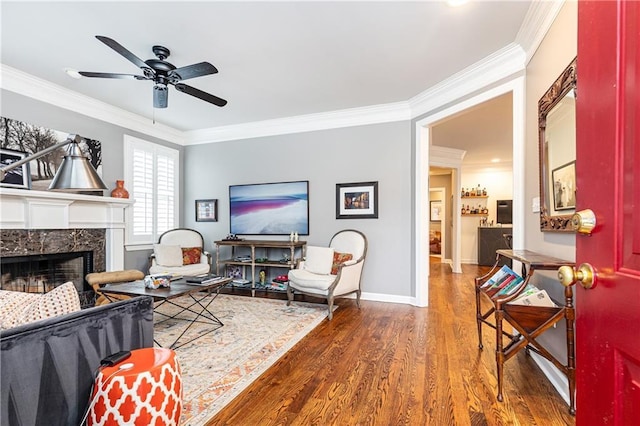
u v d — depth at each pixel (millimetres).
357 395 1969
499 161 7977
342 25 2414
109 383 1250
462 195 8539
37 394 1139
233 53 2830
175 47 2725
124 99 3930
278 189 4879
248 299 4328
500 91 2914
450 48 2738
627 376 671
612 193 715
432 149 6355
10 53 2848
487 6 2193
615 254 703
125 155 4461
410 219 4129
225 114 4523
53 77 3328
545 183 2191
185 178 5488
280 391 2016
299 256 4730
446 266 7676
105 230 4059
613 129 712
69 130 3768
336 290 3600
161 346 2707
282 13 2271
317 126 4641
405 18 2328
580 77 854
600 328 752
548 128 2139
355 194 4434
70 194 3547
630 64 665
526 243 2627
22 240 3207
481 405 1854
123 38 2588
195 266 4508
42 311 1343
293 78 3352
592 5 798
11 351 1065
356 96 3867
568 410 1795
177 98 3889
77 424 1278
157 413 1298
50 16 2301
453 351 2611
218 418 1744
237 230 5133
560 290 2053
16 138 3270
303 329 3141
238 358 2490
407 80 3400
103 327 1401
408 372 2256
